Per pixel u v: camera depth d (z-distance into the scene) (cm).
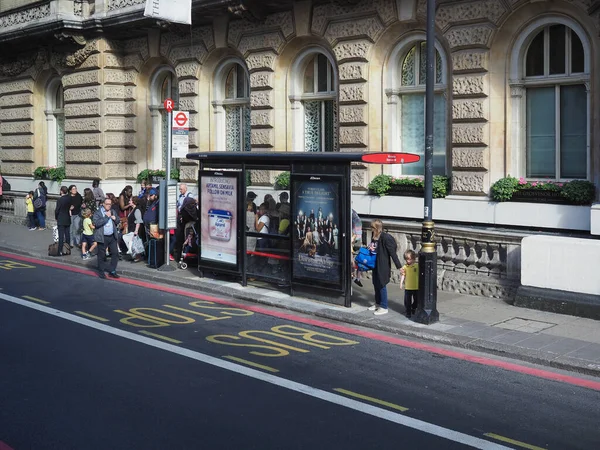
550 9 1522
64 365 1050
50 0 2519
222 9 2066
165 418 843
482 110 1620
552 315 1326
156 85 2527
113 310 1428
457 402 907
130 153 2566
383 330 1275
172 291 1638
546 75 1562
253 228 1599
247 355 1115
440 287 1561
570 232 1493
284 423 830
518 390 957
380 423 833
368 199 1823
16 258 2123
